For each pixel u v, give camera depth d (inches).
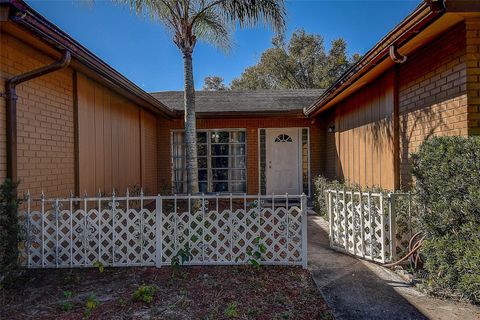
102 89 238.7
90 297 117.4
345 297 125.6
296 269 155.1
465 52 131.8
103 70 192.7
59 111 185.3
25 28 130.6
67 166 193.2
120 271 152.3
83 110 209.8
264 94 446.6
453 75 140.8
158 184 388.5
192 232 158.6
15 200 136.9
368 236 169.2
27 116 157.4
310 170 385.1
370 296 126.5
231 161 393.4
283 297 124.3
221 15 240.8
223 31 268.1
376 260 164.1
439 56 150.9
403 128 187.6
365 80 221.5
